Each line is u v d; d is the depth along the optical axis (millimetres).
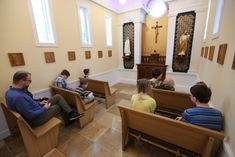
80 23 3061
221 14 1400
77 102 1993
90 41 3469
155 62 4316
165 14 4008
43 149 1543
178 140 1188
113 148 1656
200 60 3092
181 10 3363
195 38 3340
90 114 2254
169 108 1979
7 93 1431
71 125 2166
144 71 4355
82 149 1649
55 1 2477
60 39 2645
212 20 2010
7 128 1924
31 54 2170
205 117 1023
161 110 2035
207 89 1074
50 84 2535
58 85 2463
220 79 1237
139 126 1429
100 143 1750
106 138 1848
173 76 3889
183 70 3703
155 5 4102
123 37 4555
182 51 3510
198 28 3248
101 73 4016
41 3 2348
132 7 4066
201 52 3057
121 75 4973
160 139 1330
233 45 979
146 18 4324
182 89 3818
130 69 4699
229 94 972
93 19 3471
